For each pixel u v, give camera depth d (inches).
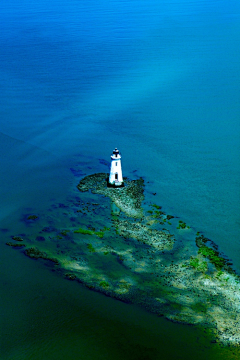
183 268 1652.3
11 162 2486.5
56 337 1366.9
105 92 3597.4
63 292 1529.3
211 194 2182.6
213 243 1813.5
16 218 1959.9
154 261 1688.0
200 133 2849.4
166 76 3917.3
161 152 2613.2
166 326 1389.0
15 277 1596.9
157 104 3329.2
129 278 1594.5
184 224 1936.5
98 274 1614.2
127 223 1929.1
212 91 3540.8
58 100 3457.2
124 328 1389.0
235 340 1336.1
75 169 2420.0
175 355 1294.3
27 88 3730.3
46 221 1939.0
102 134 2856.8
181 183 2283.5
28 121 3061.0
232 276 1612.9
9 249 1744.6
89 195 2154.3
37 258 1694.1
